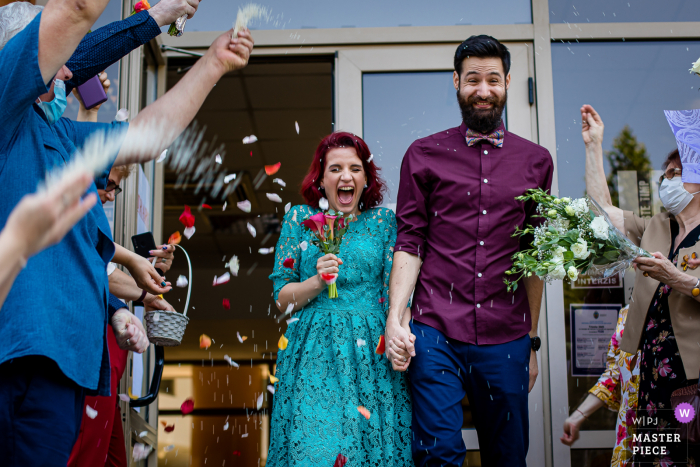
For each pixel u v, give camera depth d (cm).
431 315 243
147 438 335
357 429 229
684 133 261
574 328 334
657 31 368
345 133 270
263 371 798
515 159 256
